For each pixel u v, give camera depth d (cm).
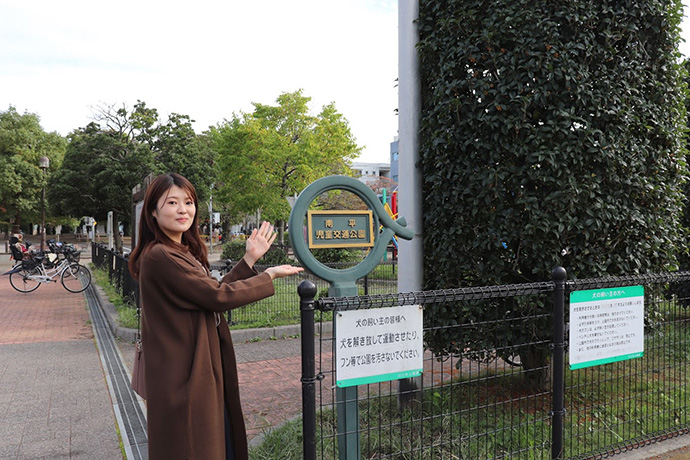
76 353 596
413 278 401
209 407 187
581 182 353
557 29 348
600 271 366
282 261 1625
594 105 354
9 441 345
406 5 398
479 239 367
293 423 347
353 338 227
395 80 432
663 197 396
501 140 354
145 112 2883
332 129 2273
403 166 405
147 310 192
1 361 559
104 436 355
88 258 2556
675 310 429
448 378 443
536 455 309
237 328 691
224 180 2470
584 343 310
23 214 3559
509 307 371
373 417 346
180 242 214
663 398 402
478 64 363
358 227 259
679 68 416
